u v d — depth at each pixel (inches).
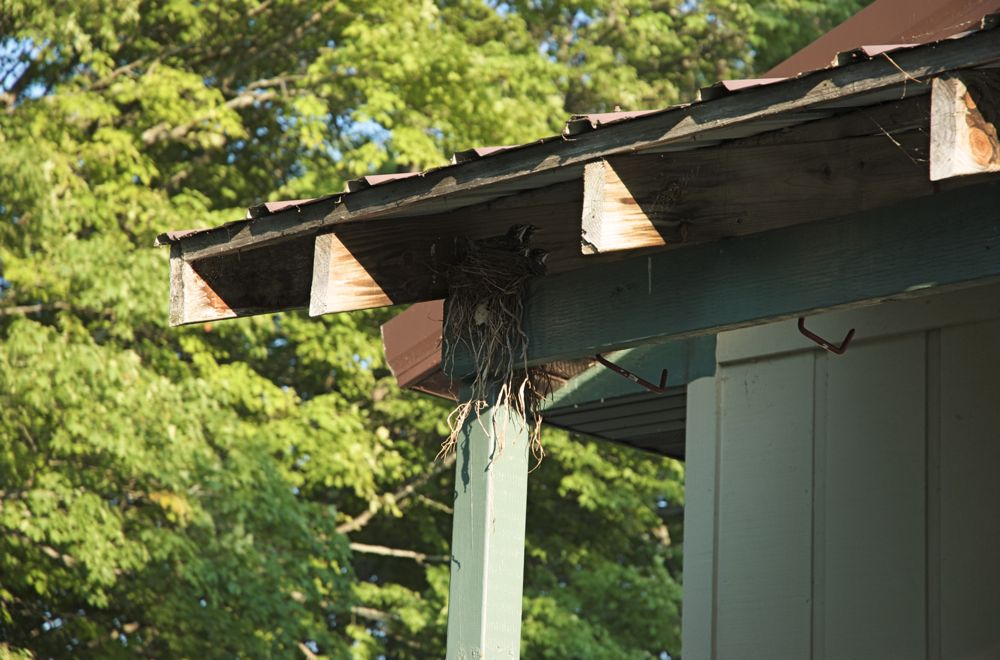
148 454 685.3
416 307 383.9
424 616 918.4
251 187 987.3
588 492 936.9
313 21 965.2
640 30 1071.6
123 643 845.2
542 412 389.4
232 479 749.3
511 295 253.0
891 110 210.7
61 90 820.6
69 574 763.4
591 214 204.2
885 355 295.1
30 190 686.5
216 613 788.0
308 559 840.3
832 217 212.8
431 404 920.9
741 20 1103.6
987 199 197.2
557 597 967.6
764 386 317.7
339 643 866.8
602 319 239.1
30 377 644.1
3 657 757.3
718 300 223.8
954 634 271.7
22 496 692.7
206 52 970.1
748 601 308.3
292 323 898.7
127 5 794.8
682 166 213.9
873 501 290.8
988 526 270.7
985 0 271.0
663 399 370.6
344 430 890.7
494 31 1035.3
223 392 778.2
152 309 717.9
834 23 1143.6
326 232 246.1
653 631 985.5
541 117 932.0
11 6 747.4
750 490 314.5
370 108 866.8
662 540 1124.5
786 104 182.5
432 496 1047.0
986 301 279.3
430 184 224.4
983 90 165.8
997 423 273.1
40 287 727.7
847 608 290.0
